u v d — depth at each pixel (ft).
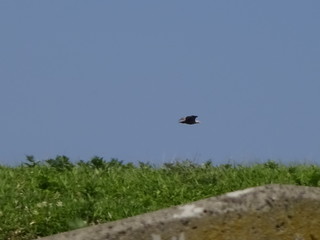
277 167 82.74
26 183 70.03
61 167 79.71
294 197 31.24
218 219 30.35
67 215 61.41
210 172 78.02
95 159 81.87
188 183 74.28
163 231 29.86
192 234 30.09
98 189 69.36
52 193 67.05
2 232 58.95
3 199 64.13
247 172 77.92
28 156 81.35
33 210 61.77
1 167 79.25
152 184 72.43
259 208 30.78
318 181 73.41
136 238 29.63
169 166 81.87
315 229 31.30
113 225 29.78
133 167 83.15
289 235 31.01
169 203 66.59
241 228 30.58
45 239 29.53
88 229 29.78
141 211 63.52
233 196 30.99
